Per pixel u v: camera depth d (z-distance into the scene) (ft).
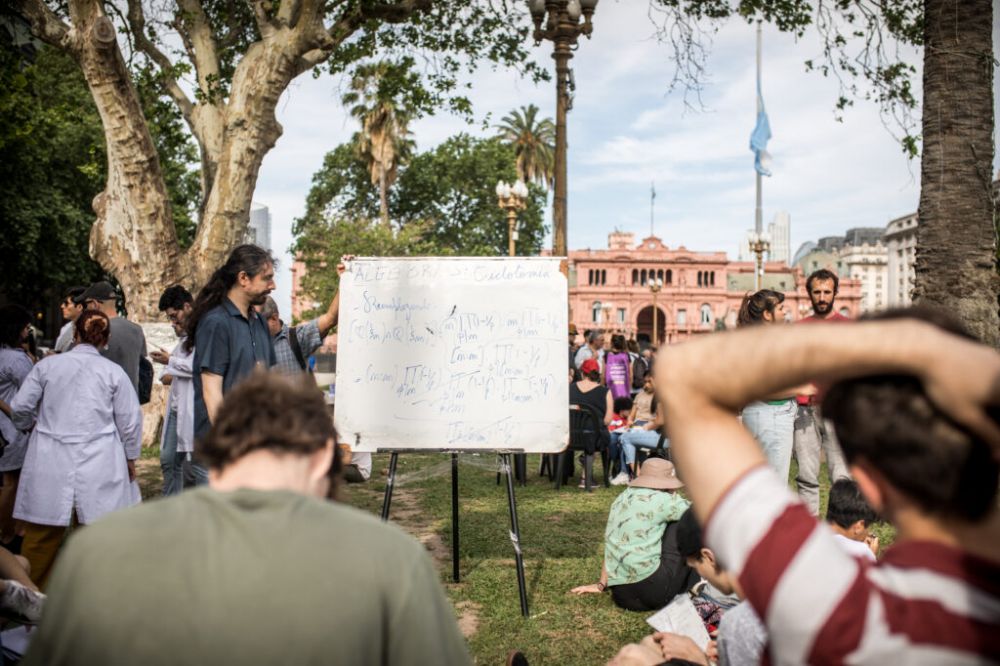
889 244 472.03
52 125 75.77
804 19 40.04
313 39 37.78
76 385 14.97
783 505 3.15
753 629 7.07
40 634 3.94
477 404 16.17
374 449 16.14
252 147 39.58
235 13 48.32
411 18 46.52
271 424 4.60
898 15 29.91
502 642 13.73
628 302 301.02
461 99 49.47
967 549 3.09
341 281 16.70
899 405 3.08
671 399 3.33
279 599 3.89
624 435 30.81
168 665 3.77
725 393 3.22
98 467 15.01
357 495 28.04
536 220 170.91
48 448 14.76
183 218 100.12
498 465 18.39
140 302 38.99
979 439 2.98
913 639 2.86
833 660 2.90
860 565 3.13
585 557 19.49
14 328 19.39
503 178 166.61
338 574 4.01
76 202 88.89
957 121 19.40
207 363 12.44
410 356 16.39
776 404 18.25
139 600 3.85
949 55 19.48
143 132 37.70
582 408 29.40
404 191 169.68
